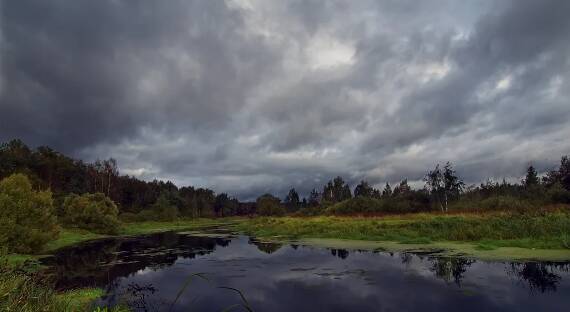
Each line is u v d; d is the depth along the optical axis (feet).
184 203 323.16
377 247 73.46
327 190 322.14
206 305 38.60
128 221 233.14
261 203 284.20
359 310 34.99
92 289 45.37
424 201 172.76
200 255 76.69
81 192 243.81
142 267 63.21
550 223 71.51
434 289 40.68
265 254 74.43
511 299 35.88
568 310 32.37
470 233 73.77
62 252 84.79
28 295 24.34
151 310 36.94
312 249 77.97
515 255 56.34
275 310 36.22
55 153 264.31
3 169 200.44
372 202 168.14
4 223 73.61
